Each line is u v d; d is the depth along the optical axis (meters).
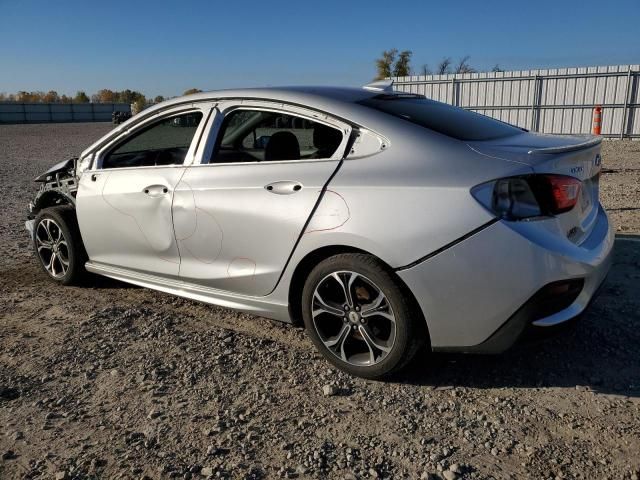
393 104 3.59
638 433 2.73
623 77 19.06
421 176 3.03
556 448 2.64
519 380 3.26
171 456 2.63
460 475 2.47
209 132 3.89
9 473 2.53
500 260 2.83
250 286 3.66
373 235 3.04
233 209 3.60
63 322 4.22
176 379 3.35
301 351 3.69
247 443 2.72
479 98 22.45
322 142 3.45
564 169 3.00
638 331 3.79
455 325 2.98
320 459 2.59
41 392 3.22
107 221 4.43
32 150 21.38
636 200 8.01
